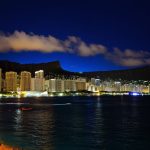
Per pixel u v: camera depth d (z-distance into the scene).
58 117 157.38
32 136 91.94
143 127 114.88
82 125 121.62
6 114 177.88
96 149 74.88
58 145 78.69
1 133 98.19
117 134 96.94
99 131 103.31
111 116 163.75
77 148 75.81
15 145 77.69
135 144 80.88
